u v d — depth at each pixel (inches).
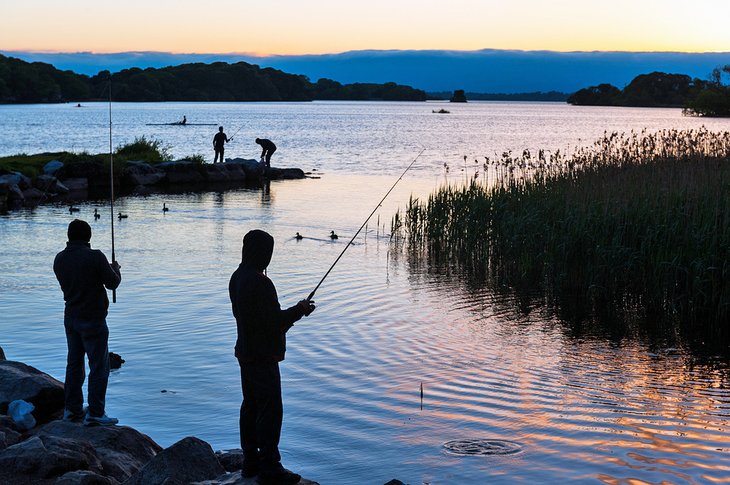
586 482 302.7
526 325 554.3
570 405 391.2
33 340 486.6
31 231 928.9
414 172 1716.3
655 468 316.8
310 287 655.8
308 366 448.1
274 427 243.9
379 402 390.3
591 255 690.8
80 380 336.8
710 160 856.3
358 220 1043.9
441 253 829.8
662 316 589.3
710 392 416.2
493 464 318.7
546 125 5022.1
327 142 2960.1
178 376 423.2
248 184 1555.1
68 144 2701.8
